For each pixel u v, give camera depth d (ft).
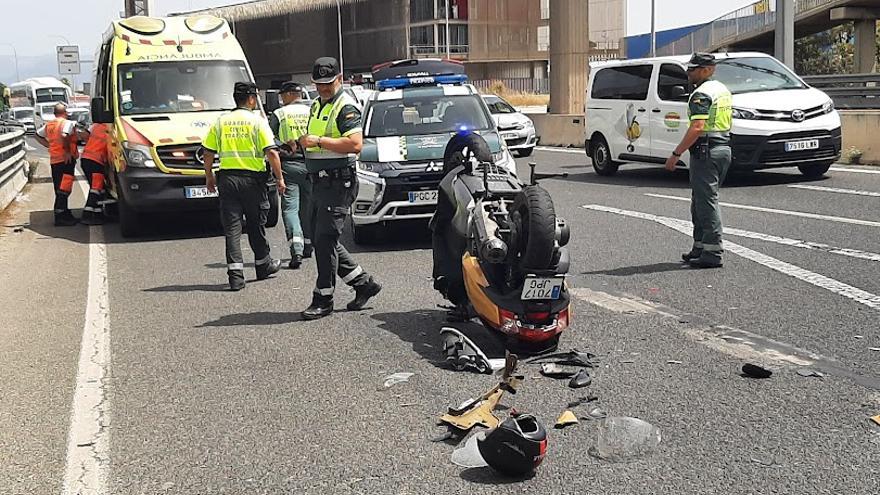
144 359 22.99
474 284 22.07
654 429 16.69
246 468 15.97
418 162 38.27
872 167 56.90
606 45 284.20
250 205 31.40
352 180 26.11
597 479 14.92
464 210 23.22
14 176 68.18
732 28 201.87
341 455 16.33
